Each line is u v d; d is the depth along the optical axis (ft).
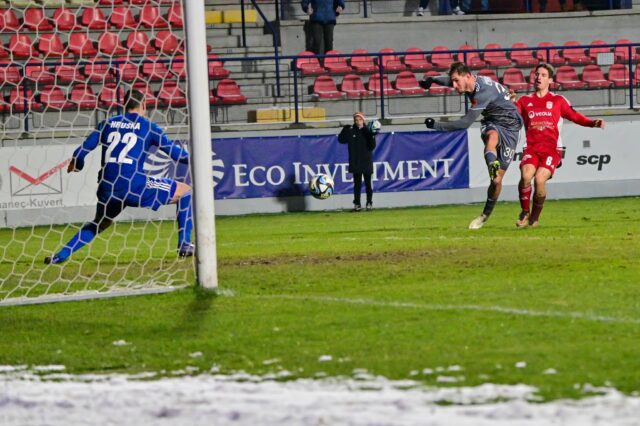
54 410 35.70
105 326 53.57
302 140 173.88
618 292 57.41
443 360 41.09
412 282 65.62
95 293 64.44
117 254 97.76
